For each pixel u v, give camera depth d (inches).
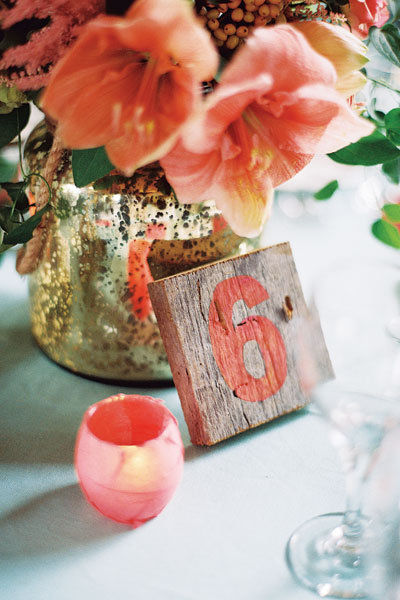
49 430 22.6
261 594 16.1
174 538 17.9
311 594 16.1
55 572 16.6
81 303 23.8
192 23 14.4
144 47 15.1
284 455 21.6
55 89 15.5
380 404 16.6
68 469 20.7
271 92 15.6
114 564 16.9
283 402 23.4
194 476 20.5
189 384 21.6
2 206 22.7
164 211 21.9
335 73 15.5
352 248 35.2
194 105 15.4
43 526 18.3
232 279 23.0
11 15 16.5
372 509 18.1
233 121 17.2
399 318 18.6
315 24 17.2
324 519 18.6
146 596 15.9
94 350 24.5
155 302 22.0
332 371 17.8
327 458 21.4
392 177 24.8
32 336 29.0
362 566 16.8
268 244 26.8
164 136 16.0
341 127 17.3
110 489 17.5
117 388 25.1
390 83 23.5
